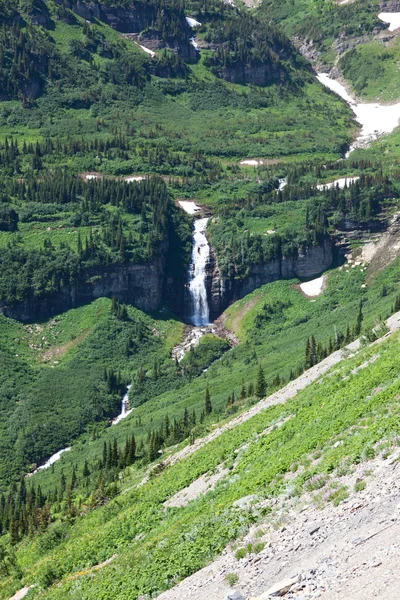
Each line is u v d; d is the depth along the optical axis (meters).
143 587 48.97
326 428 58.47
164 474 89.44
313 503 44.53
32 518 110.94
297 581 35.59
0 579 84.81
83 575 64.75
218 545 47.38
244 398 145.25
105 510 89.38
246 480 59.91
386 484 41.12
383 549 34.94
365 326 147.25
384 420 50.81
